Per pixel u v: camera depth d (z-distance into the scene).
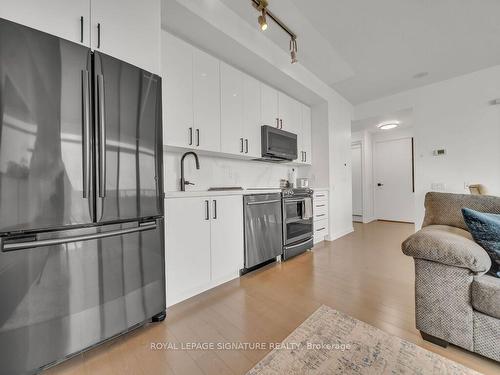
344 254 3.06
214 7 2.02
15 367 1.05
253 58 2.52
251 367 1.17
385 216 5.88
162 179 1.59
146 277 1.49
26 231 1.07
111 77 1.33
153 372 1.15
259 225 2.49
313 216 3.42
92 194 1.25
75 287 1.20
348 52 2.86
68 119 1.18
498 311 1.03
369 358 1.20
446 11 2.20
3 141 1.01
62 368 1.18
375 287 2.04
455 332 1.17
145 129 1.49
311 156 4.00
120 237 1.37
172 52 2.08
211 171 2.76
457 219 1.51
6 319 1.03
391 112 4.19
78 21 1.25
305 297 1.88
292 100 3.55
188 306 1.77
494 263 1.17
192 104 2.22
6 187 1.02
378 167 5.98
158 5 1.61
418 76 3.51
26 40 1.08
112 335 1.33
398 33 2.51
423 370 1.10
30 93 1.08
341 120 4.22
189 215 1.85
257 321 1.56
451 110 3.57
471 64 3.18
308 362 1.18
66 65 1.18
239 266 2.27
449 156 3.58
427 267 1.26
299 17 2.24
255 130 2.90
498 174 3.22
